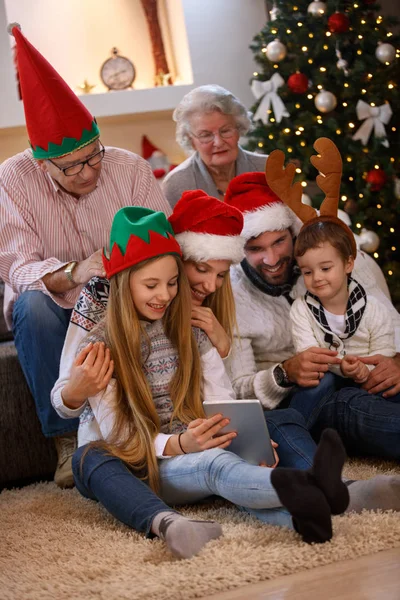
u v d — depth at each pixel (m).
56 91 2.22
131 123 4.33
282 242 2.21
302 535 1.45
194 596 1.29
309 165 3.73
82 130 2.24
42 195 2.45
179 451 1.75
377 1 4.56
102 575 1.44
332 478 1.41
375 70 3.81
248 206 2.19
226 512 1.74
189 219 1.98
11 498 2.23
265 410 2.14
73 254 2.49
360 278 2.37
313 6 3.79
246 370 2.18
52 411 2.26
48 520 1.89
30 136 2.28
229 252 1.98
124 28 4.36
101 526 1.78
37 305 2.29
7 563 1.59
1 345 2.65
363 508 1.59
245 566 1.36
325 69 3.83
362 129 3.74
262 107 3.81
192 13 4.21
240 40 4.27
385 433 1.98
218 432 1.79
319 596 1.22
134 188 2.55
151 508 1.58
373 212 3.79
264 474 1.51
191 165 3.00
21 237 2.42
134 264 1.81
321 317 2.16
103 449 1.78
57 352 2.29
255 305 2.26
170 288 1.84
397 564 1.32
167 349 1.90
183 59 4.29
